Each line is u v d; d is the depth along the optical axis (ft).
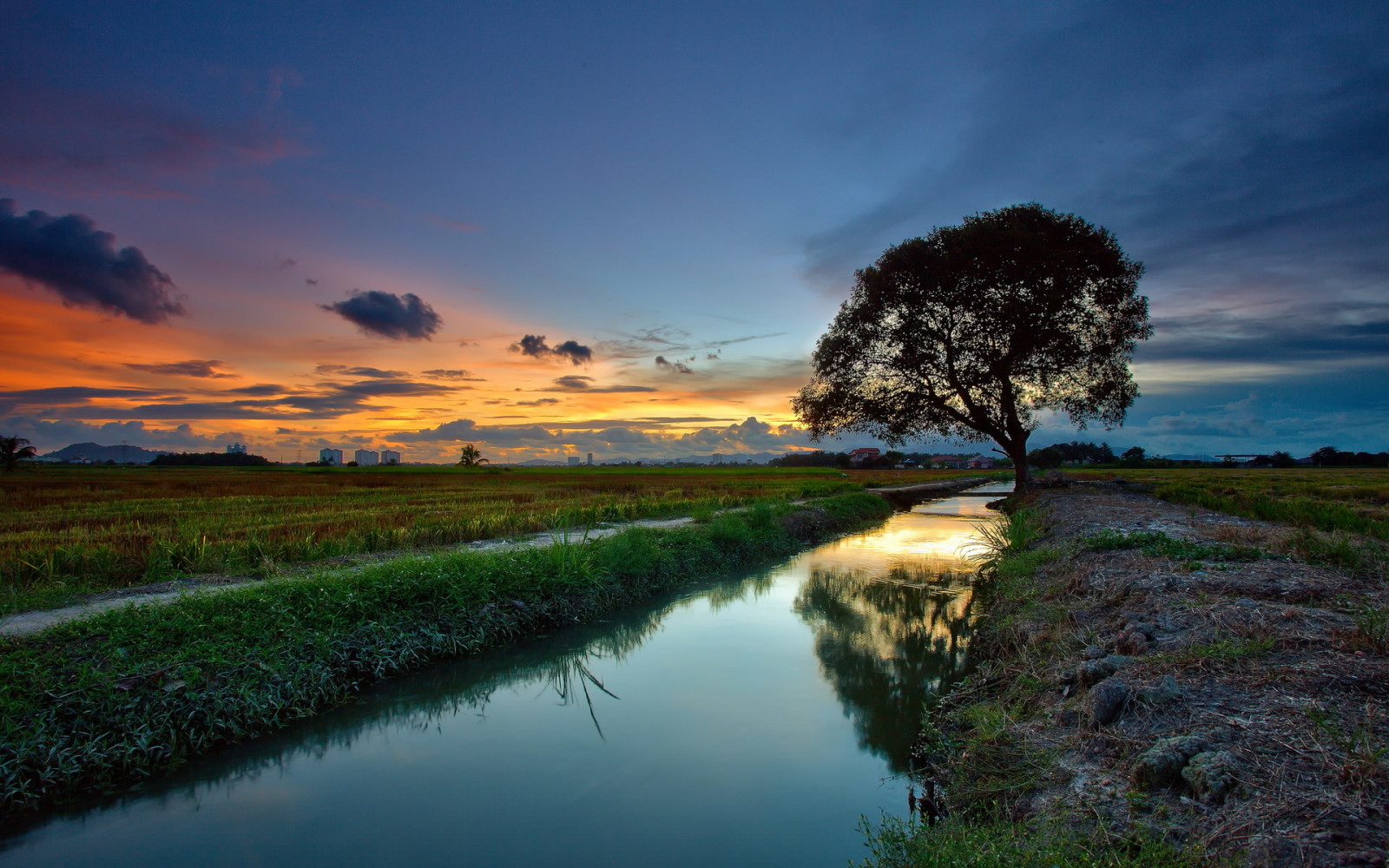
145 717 17.70
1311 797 9.89
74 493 96.02
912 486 155.02
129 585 30.63
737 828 14.57
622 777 16.99
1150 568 25.43
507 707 21.91
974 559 51.42
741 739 19.21
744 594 39.04
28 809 15.25
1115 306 82.33
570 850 13.79
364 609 25.41
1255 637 16.30
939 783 15.53
